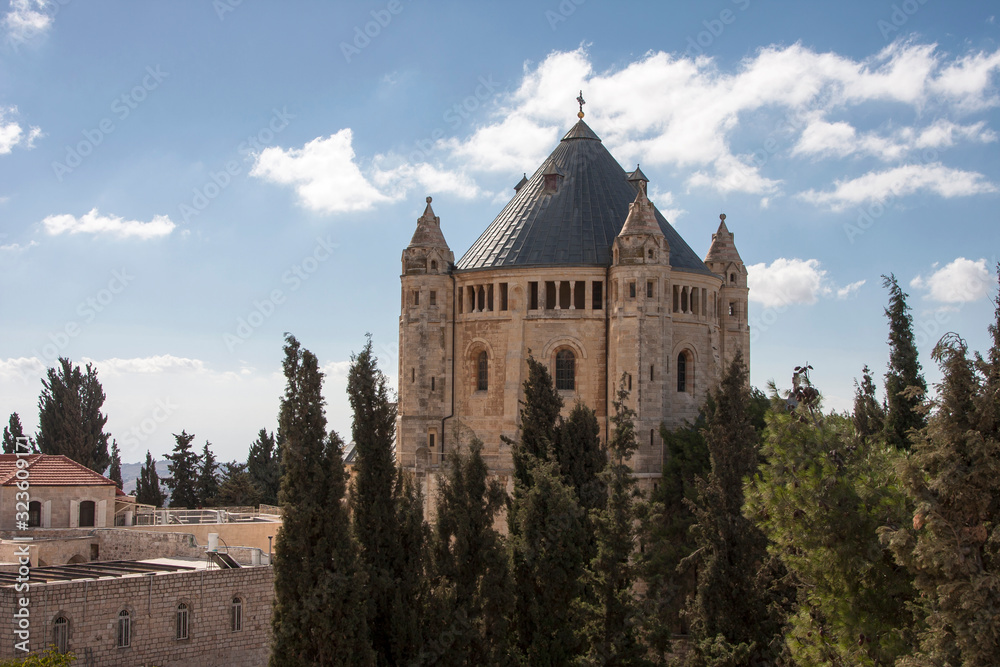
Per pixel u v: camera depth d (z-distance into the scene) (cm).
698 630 6325
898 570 4216
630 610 5744
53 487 8919
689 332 9344
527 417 7619
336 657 5216
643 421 8644
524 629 6212
